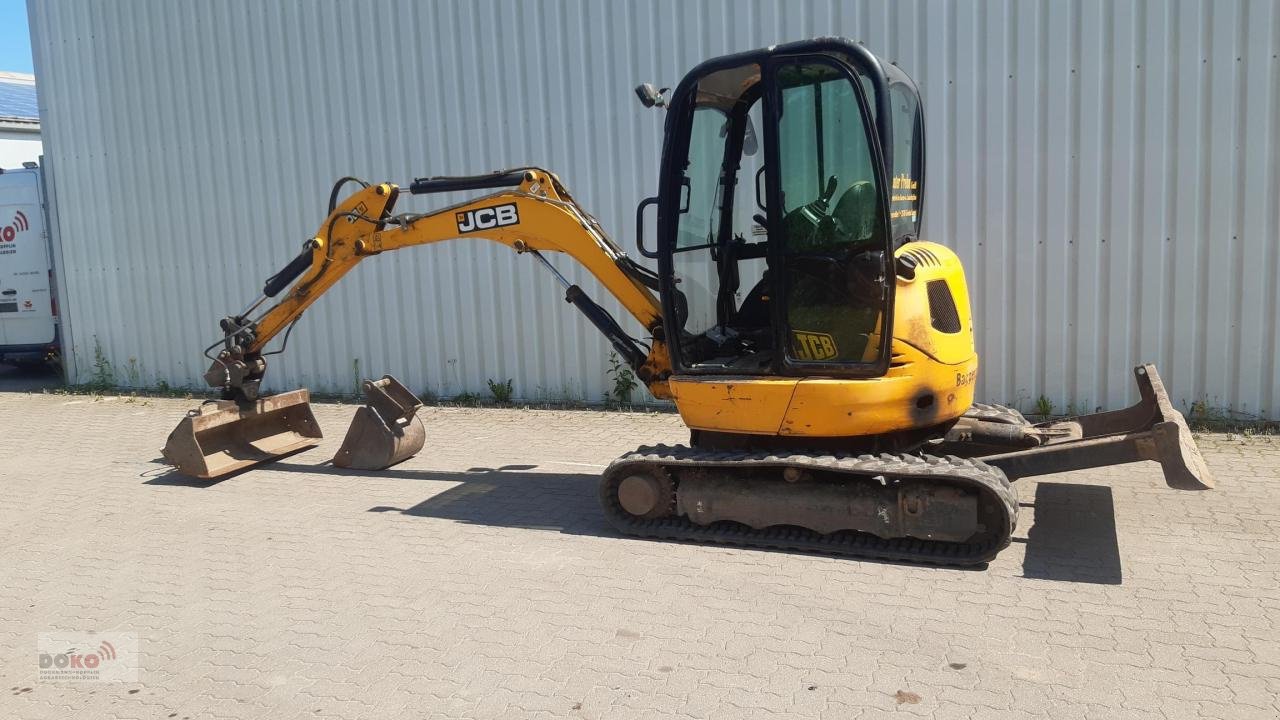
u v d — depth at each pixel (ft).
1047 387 26.21
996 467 16.43
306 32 32.91
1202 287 24.61
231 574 16.85
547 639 13.78
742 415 16.89
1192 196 24.36
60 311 38.75
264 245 34.91
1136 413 18.85
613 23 28.99
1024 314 26.12
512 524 19.13
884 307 15.76
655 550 17.25
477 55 30.76
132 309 37.60
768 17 27.27
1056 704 11.60
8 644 14.37
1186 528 17.61
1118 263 25.17
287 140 33.86
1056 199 25.43
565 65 29.76
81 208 37.68
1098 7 24.43
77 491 22.70
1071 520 18.22
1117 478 20.90
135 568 17.34
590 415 29.84
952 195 26.30
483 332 32.19
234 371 23.62
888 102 15.33
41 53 37.19
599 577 16.03
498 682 12.60
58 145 37.58
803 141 16.01
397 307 33.22
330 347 34.42
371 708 12.10
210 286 36.06
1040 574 15.61
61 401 36.09
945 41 25.76
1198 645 13.00
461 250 32.01
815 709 11.67
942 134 26.14
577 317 30.91
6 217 39.93
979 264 26.35
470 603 15.16
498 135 30.89
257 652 13.76
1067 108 25.00
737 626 13.99
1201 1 23.66
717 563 16.47
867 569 15.97
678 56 28.43
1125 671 12.34
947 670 12.51
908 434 17.34
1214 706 11.44
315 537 18.71
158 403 35.19
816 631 13.75
